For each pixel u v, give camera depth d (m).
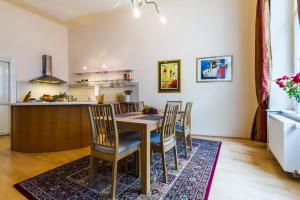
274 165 2.43
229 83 3.96
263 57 3.09
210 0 4.09
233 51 3.91
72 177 2.11
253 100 3.77
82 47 5.87
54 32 5.69
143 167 1.77
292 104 3.00
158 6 4.59
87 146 3.46
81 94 5.91
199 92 4.24
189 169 2.30
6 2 4.45
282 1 3.07
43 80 5.00
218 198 1.67
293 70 3.01
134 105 3.97
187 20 4.32
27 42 4.96
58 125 3.17
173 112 2.19
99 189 1.84
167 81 4.57
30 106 3.06
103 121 1.79
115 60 5.30
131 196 1.71
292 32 3.02
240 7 3.84
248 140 3.74
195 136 4.13
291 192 1.77
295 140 2.01
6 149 3.27
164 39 4.59
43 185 1.92
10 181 2.01
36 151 3.07
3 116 4.47
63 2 4.41
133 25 4.98
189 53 4.32
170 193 1.76
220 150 3.08
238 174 2.16
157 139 2.14
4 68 4.51
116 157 1.70
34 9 4.81
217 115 4.09
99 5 4.54
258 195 1.72
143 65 4.88
